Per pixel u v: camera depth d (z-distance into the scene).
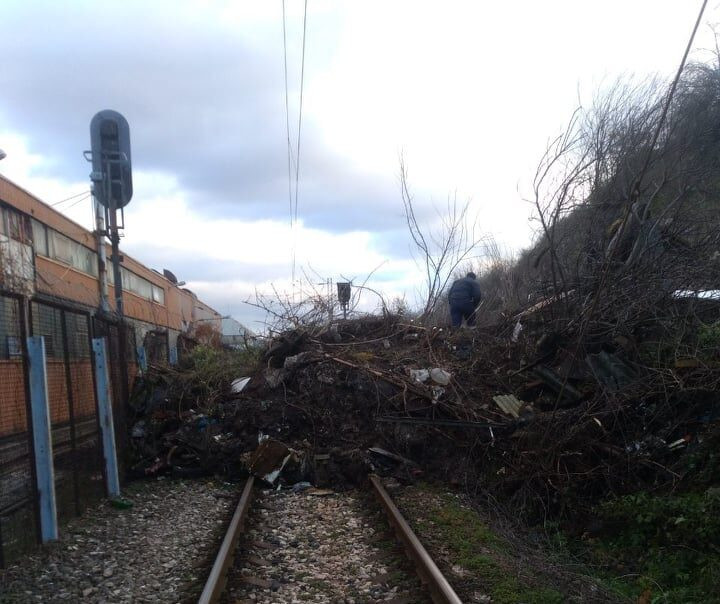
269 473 10.24
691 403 8.57
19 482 6.33
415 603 5.38
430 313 15.44
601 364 9.62
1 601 5.35
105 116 13.68
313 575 6.10
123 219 13.70
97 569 6.21
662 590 5.96
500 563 6.22
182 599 5.48
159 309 35.06
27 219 16.83
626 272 10.23
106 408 9.23
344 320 14.49
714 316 9.87
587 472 8.19
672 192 12.14
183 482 10.46
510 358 11.80
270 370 12.35
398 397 11.02
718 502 6.63
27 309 6.80
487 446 9.66
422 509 8.23
